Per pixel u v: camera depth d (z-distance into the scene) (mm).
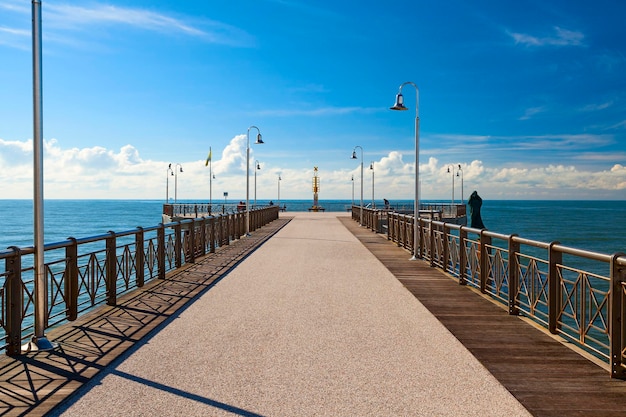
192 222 14047
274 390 4520
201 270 12477
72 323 7031
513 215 123125
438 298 9023
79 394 4434
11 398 4324
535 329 6820
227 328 6781
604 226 77375
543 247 6668
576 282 5902
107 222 91000
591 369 5156
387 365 5254
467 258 10438
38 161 6109
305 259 14922
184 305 8289
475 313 7809
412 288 10055
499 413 4062
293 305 8312
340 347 5895
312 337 6332
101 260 8008
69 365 5230
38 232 6035
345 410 4094
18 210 186375
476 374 4992
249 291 9586
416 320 7324
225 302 8539
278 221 41000
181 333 6520
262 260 14633
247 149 26328
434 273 12172
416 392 4496
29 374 4953
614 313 4875
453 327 6906
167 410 4078
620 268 4863
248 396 4375
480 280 9523
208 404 4203
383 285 10391
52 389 4523
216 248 18219
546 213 139125
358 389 4559
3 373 4988
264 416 3977
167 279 11031
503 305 8406
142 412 4043
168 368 5129
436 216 43406
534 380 4820
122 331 6598
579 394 4469
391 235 21328
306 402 4250
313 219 45156
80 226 79438
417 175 15438
